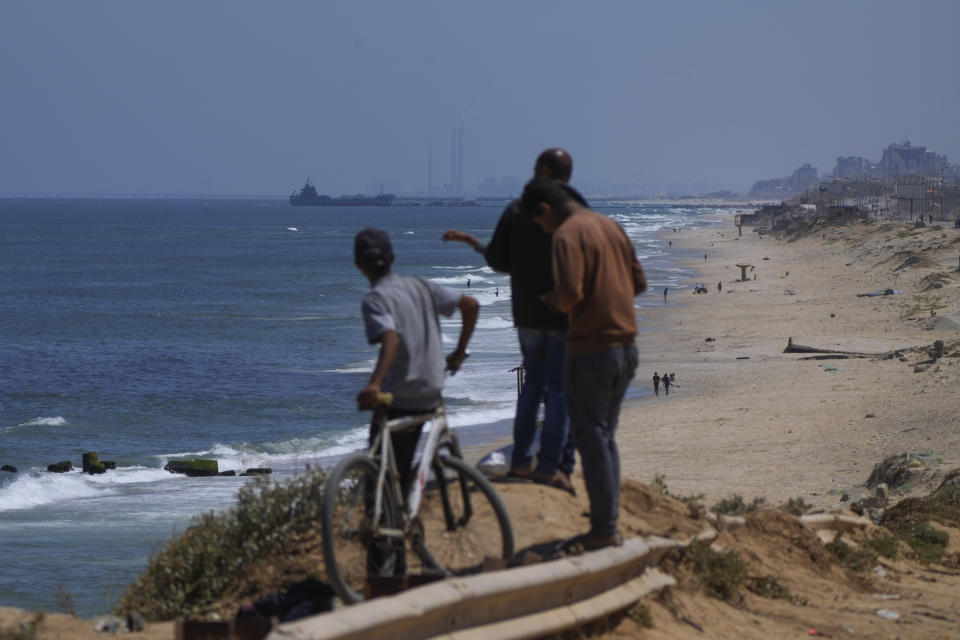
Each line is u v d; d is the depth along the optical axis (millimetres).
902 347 135875
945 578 25438
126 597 16922
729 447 81500
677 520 19656
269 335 189125
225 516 17609
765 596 19797
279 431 107250
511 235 17875
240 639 12430
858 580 22891
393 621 11383
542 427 19094
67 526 69750
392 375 14578
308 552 16578
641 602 16047
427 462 14766
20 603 51688
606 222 15594
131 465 92562
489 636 12719
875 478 64125
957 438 73812
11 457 96500
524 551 15914
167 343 178875
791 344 141125
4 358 160875
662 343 156000
